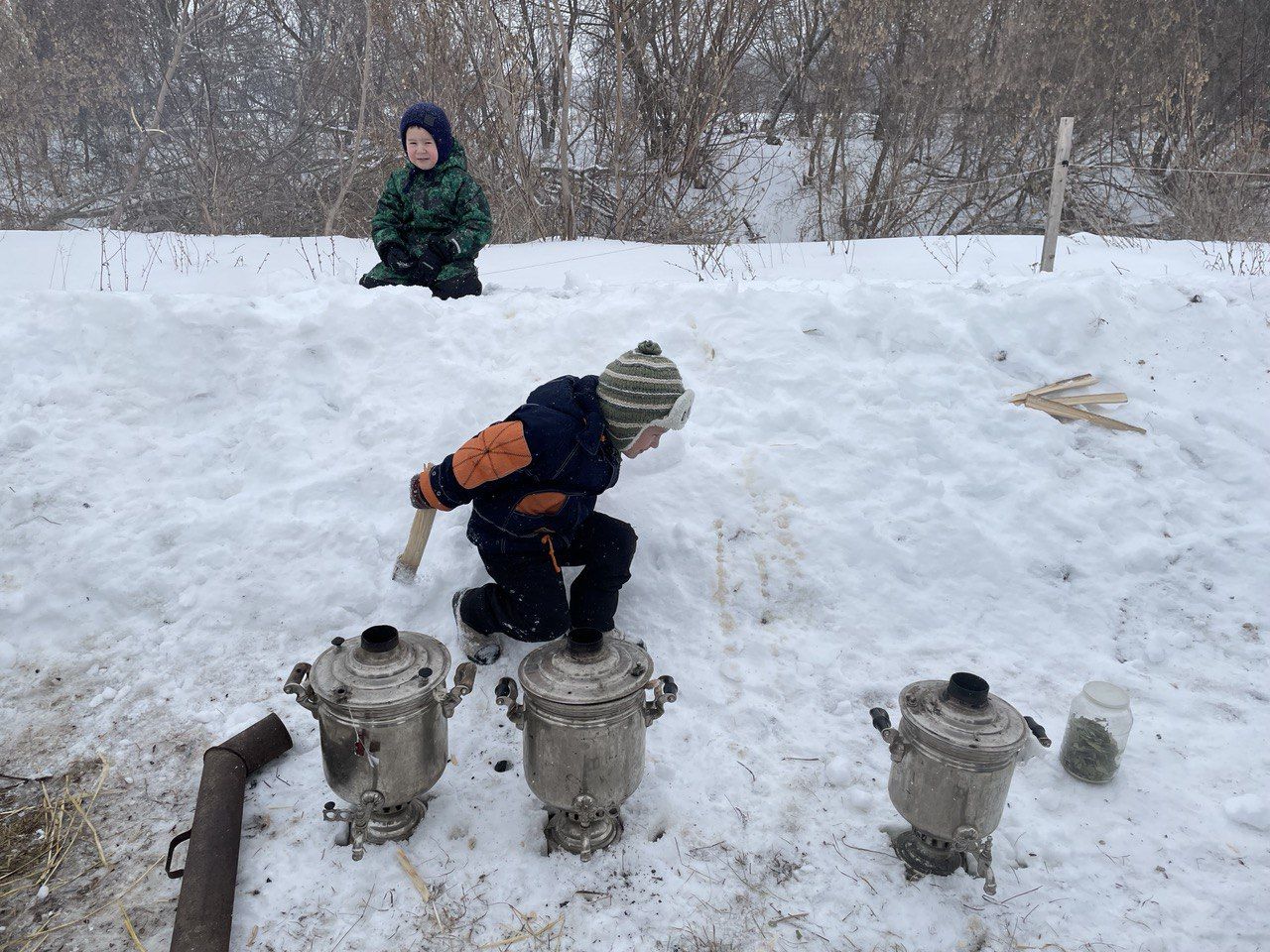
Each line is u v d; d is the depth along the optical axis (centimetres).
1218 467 384
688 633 336
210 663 322
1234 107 1352
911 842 247
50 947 218
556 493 280
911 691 235
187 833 239
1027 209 1432
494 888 235
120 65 1486
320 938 220
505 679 234
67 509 353
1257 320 427
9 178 1423
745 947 219
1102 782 274
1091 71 1267
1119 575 356
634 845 250
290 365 399
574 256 774
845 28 1227
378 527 357
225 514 357
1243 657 329
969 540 361
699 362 414
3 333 395
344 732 226
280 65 1612
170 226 1427
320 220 1373
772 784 273
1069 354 414
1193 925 227
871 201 1284
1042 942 222
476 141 1058
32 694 306
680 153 1184
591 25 1214
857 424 393
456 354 404
